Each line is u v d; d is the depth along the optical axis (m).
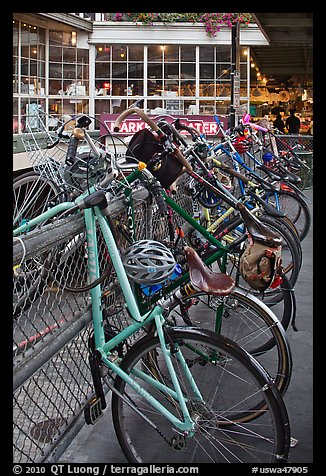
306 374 3.73
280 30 14.81
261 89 19.25
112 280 3.29
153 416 3.12
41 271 2.85
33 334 2.82
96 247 2.78
